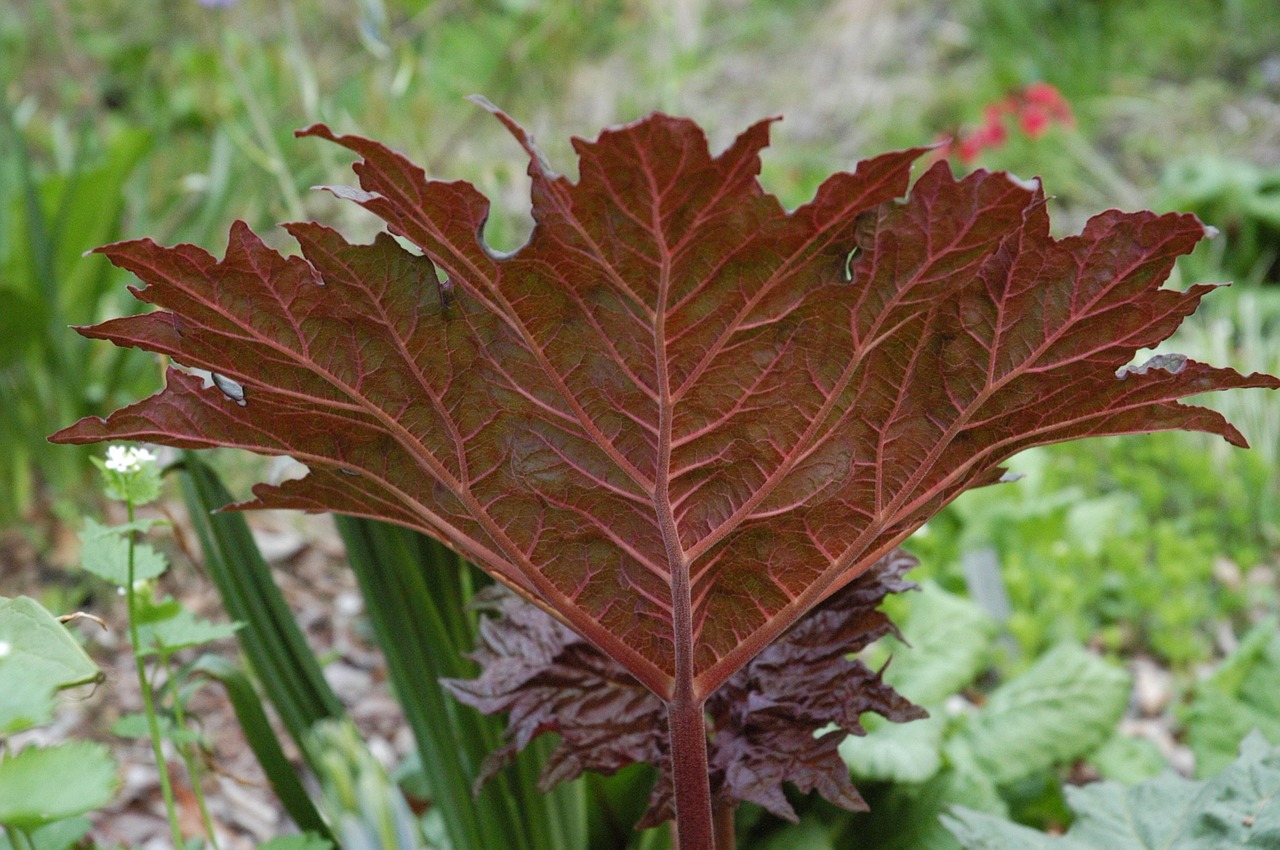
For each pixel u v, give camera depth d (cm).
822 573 96
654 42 376
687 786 99
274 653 114
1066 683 134
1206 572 191
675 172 83
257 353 91
